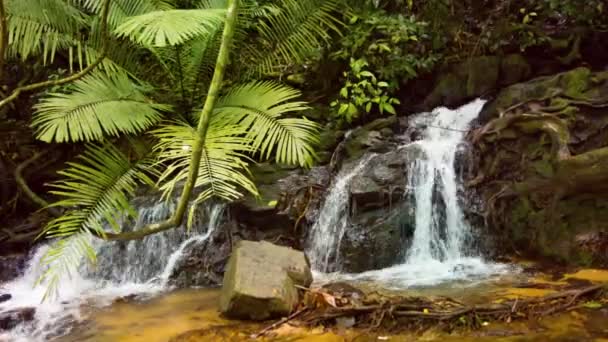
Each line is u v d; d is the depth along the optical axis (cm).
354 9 525
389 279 360
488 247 409
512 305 267
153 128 376
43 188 500
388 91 532
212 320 292
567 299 276
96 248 403
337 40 531
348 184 427
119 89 361
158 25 215
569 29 544
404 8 585
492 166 423
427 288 330
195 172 204
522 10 558
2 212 478
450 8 583
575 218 373
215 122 339
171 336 272
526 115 412
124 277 399
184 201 210
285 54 423
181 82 393
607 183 360
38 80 519
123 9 376
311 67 558
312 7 409
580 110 407
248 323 282
